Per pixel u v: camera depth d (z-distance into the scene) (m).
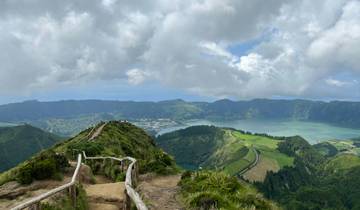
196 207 14.05
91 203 18.44
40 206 13.19
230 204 14.20
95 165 32.28
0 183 20.05
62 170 23.47
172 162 27.67
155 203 15.23
